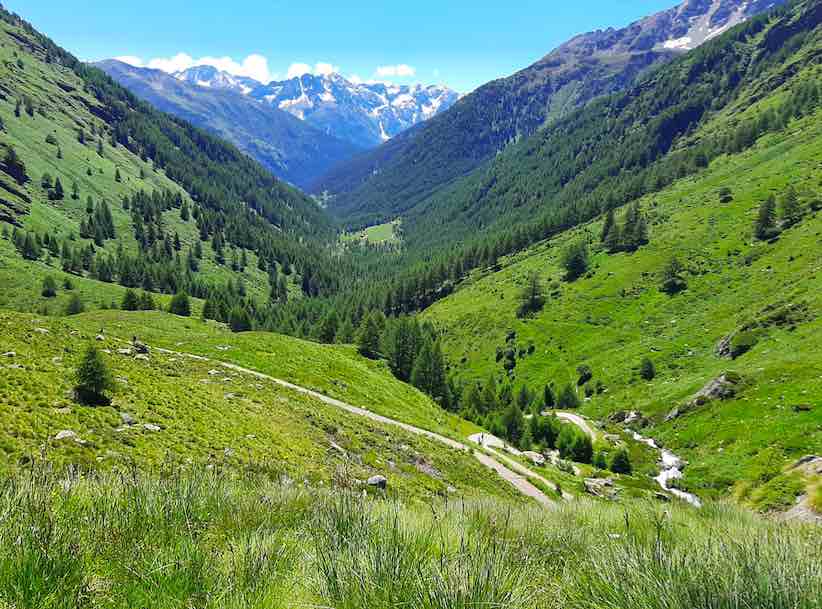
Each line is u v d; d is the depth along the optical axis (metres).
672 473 56.25
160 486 5.68
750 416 58.03
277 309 194.50
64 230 194.62
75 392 20.83
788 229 124.06
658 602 3.28
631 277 139.62
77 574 3.51
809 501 14.25
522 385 114.75
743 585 3.28
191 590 3.52
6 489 4.44
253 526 5.41
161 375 30.48
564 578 4.08
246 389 35.66
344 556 4.04
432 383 92.69
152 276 183.25
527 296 147.00
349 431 34.22
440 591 3.29
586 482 48.06
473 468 37.97
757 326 83.50
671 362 98.00
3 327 27.83
